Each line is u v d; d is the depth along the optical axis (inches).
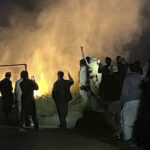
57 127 546.6
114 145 393.1
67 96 526.6
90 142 409.7
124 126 384.8
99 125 495.5
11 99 584.1
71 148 379.9
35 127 505.7
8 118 581.9
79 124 526.0
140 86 236.8
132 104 380.2
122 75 452.4
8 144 400.8
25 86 498.0
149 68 242.5
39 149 376.8
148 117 223.8
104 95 462.9
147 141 221.5
